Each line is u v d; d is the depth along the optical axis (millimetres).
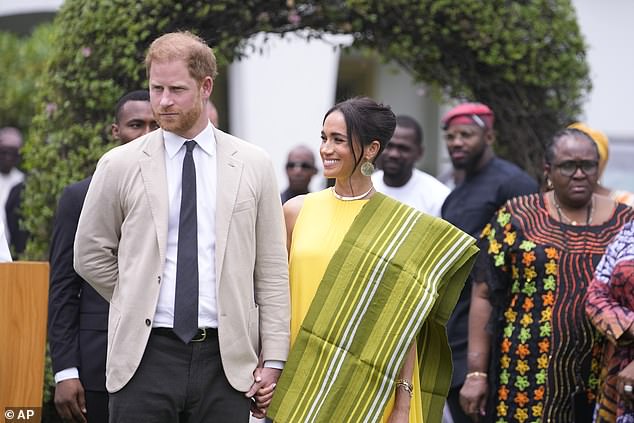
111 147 10484
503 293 9703
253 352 7531
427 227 8070
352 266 7941
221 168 7477
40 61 22328
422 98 23891
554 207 9656
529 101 12383
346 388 7797
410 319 7816
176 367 7316
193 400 7375
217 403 7402
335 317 7867
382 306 7891
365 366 7824
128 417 7316
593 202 9680
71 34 10773
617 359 9047
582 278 9406
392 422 7965
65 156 10695
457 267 8047
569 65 12422
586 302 9164
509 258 9617
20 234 13602
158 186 7375
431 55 11883
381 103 8172
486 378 9852
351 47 11875
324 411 7730
